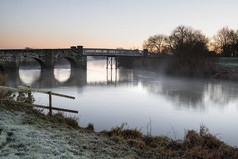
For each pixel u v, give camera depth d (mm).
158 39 81500
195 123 14617
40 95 21766
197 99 22531
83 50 57688
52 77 40969
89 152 6430
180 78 42688
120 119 14758
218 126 14219
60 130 8211
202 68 45500
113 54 60188
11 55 43094
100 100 21062
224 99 22750
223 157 7633
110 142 7949
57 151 5773
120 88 29656
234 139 12008
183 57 48938
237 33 72812
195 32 69312
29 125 7504
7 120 7391
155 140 9227
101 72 55719
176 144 8797
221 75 41438
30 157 5117
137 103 20172
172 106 19234
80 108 17406
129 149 7566
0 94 9555
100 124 13242
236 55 70625
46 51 49562
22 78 37531
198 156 7465
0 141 5590
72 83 33938
